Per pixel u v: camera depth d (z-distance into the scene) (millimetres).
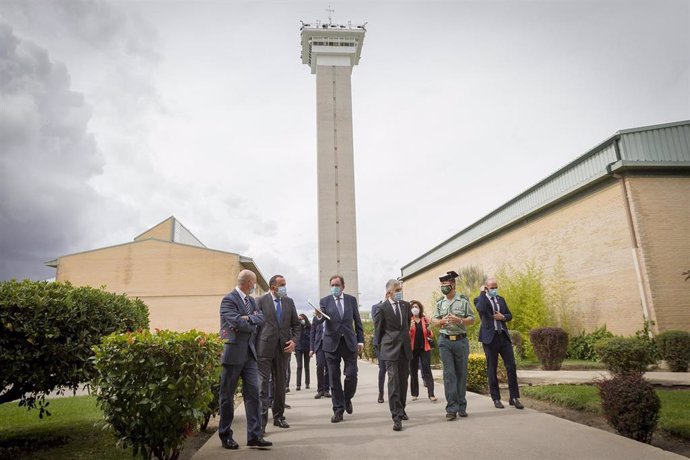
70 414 7793
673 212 14750
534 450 4617
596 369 13094
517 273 19172
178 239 45031
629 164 14719
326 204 55719
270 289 6480
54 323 5258
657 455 4387
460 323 6523
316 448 4871
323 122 58281
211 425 6727
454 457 4441
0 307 4945
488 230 24969
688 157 15281
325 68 60031
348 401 6875
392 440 5156
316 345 9359
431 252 36500
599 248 16328
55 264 34281
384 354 6078
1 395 5391
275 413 6098
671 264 14297
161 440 4266
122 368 4219
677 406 6539
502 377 10180
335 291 6848
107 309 6184
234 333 5141
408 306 6398
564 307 18109
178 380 4238
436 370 14062
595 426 6062
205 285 34344
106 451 5285
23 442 5832
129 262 34500
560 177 18969
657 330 13695
